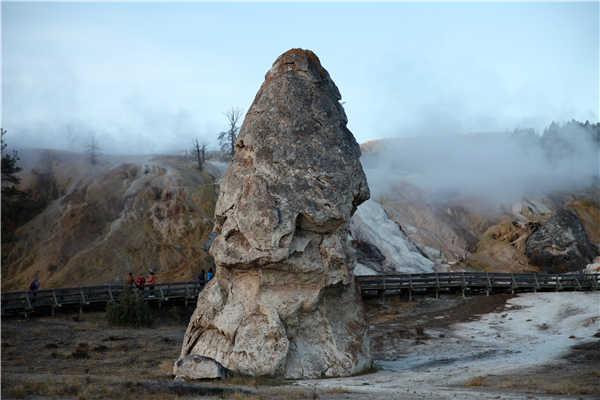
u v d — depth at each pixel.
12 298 42.84
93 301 45.66
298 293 27.17
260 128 28.61
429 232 82.56
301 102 29.14
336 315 28.41
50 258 75.81
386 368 29.84
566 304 46.28
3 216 84.00
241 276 28.02
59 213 85.06
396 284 52.19
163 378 25.20
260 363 25.77
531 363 29.70
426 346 36.81
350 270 29.20
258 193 27.23
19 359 30.05
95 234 80.50
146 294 46.62
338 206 27.75
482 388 22.88
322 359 26.86
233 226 27.67
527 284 53.91
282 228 26.61
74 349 33.31
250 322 26.69
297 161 27.86
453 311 48.16
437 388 22.89
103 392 19.42
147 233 79.00
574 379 24.41
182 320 45.06
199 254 75.38
